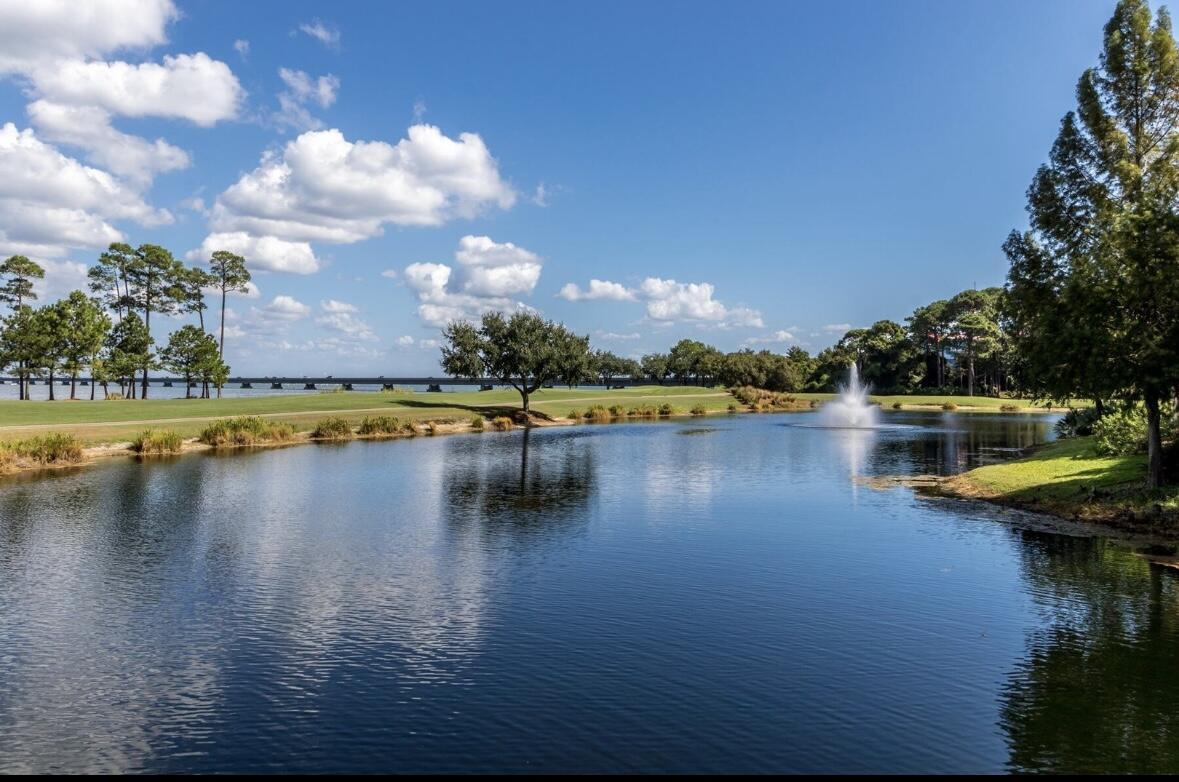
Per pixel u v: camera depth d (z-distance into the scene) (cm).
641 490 3372
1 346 7819
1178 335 2439
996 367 14275
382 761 996
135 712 1145
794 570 1975
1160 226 2502
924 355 15438
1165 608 1641
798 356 16512
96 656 1372
